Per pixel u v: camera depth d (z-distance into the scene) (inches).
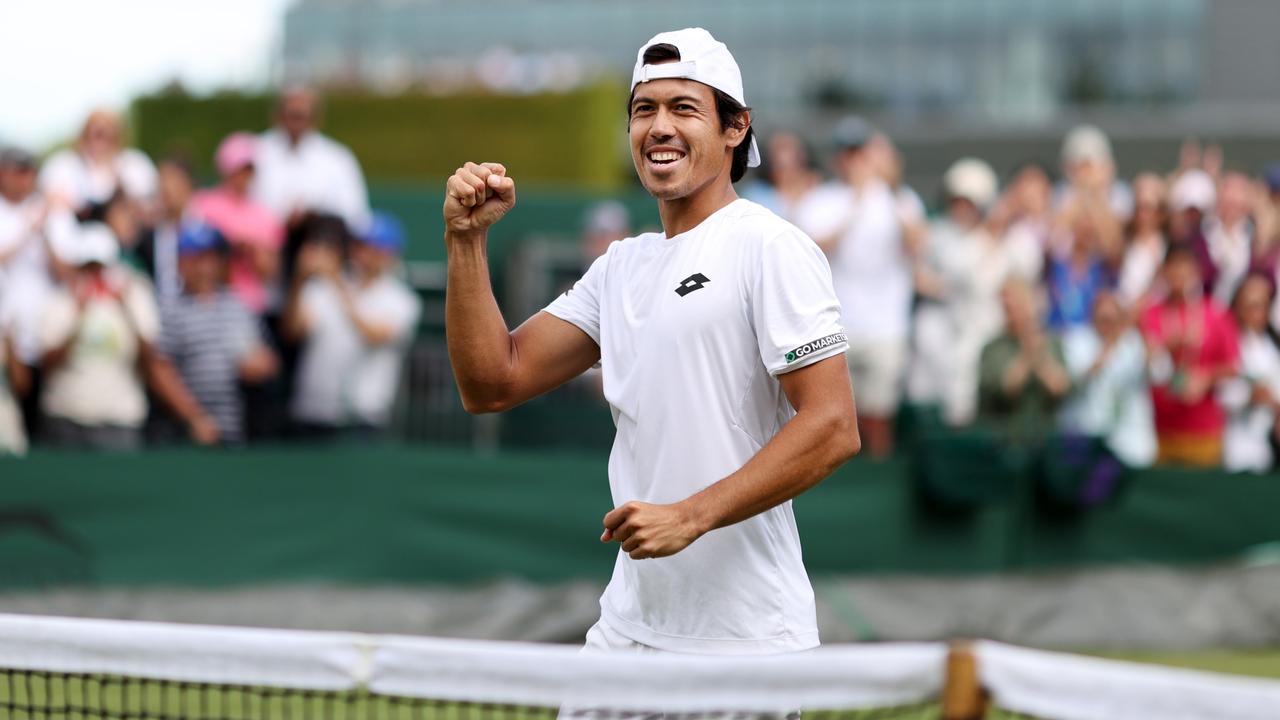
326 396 753.6
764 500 250.4
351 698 295.9
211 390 729.6
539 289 960.9
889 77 2197.3
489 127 1190.3
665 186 268.1
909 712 257.8
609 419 861.8
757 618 266.4
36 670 288.2
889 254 775.1
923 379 796.6
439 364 841.5
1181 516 756.0
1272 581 711.1
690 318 264.5
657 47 269.6
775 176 820.6
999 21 2158.0
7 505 677.3
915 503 745.0
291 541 705.6
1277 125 1288.1
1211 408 795.4
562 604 687.7
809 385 255.8
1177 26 2087.8
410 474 717.3
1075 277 799.7
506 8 2223.2
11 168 709.9
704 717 256.1
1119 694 222.5
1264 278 808.9
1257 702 214.5
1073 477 743.1
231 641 271.3
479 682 254.1
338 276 752.3
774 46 2220.7
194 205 738.8
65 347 695.7
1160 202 824.3
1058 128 1309.1
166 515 693.3
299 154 794.2
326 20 2233.0
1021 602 708.7
